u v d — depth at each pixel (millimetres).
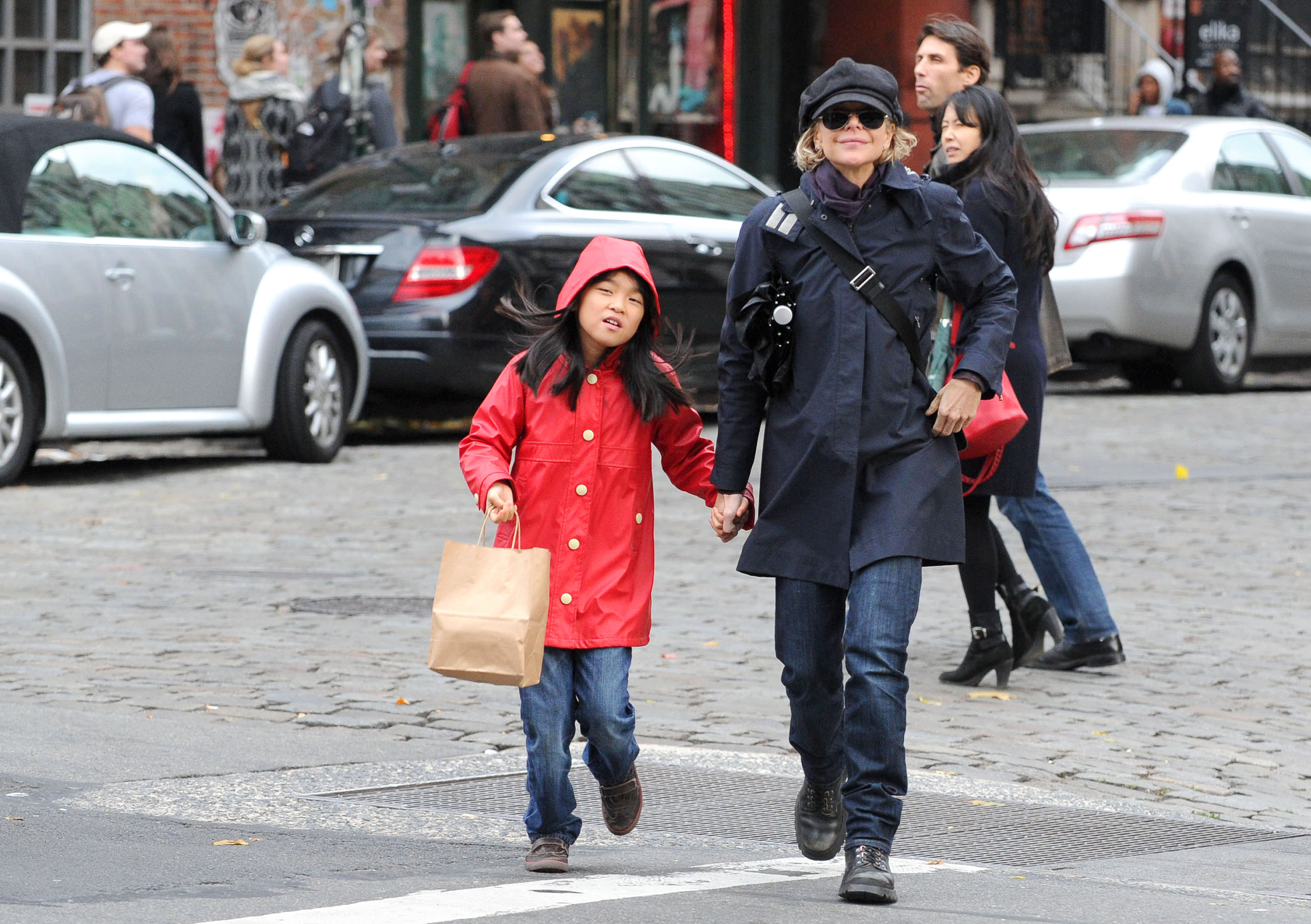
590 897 15164
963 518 16250
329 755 20141
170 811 17672
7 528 34250
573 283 16172
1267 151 59438
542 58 69750
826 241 15984
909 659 25859
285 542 33406
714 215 49219
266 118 56844
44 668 23812
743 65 77000
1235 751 21641
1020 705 23484
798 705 16344
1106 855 17375
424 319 44125
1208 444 47312
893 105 15883
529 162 46375
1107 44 82438
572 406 16391
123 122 49281
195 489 39250
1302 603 29750
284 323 42344
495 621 15594
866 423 15906
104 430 39156
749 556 16156
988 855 17234
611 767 16625
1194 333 56406
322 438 43281
